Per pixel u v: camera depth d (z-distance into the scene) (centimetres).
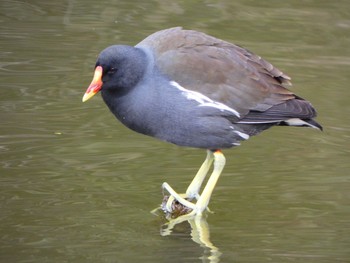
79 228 1058
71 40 1734
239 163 1279
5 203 1112
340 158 1295
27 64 1616
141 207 1128
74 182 1188
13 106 1441
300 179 1223
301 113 1135
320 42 1762
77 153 1284
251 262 983
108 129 1380
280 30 1820
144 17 1875
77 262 963
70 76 1571
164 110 1089
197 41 1141
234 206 1147
